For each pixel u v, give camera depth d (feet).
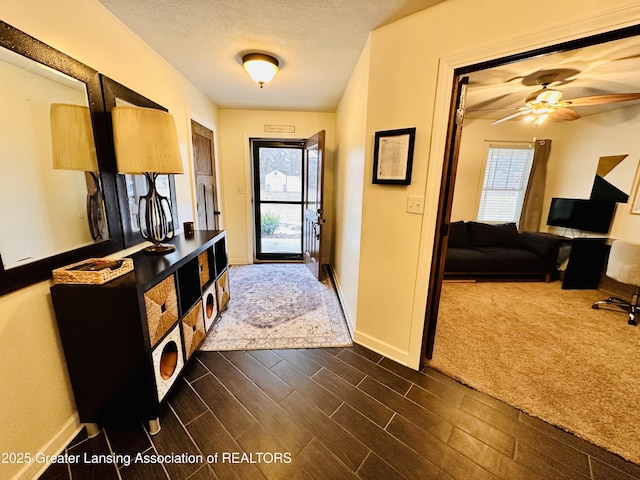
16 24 3.45
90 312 3.94
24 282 3.51
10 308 3.41
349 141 8.48
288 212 14.84
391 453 4.23
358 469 3.98
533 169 13.78
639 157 10.49
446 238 5.78
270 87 9.42
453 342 7.29
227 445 4.29
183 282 6.18
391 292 6.36
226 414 4.87
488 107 11.62
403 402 5.24
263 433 4.52
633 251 8.36
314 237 12.16
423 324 5.99
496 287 11.67
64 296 3.86
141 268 4.65
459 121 5.30
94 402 4.29
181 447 4.25
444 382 5.81
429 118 5.22
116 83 5.12
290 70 7.97
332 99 10.73
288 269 13.47
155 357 4.35
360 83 6.89
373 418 4.86
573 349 7.05
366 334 7.04
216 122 11.79
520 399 5.34
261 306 9.28
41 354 3.83
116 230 5.16
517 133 13.80
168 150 5.08
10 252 3.39
